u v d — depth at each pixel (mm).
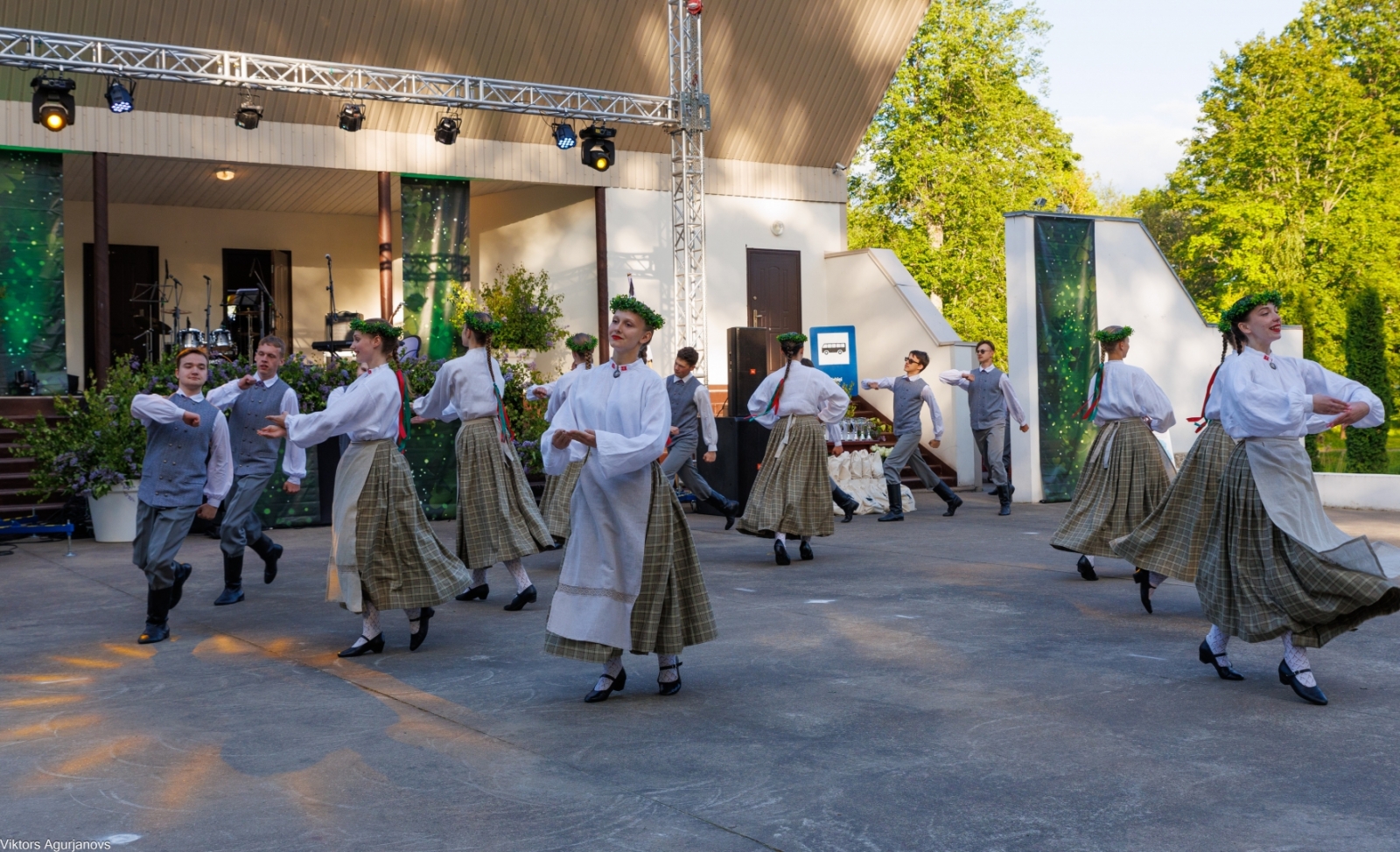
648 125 18047
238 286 19875
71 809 3451
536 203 18719
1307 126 32938
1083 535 7293
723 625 6266
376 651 5680
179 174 16953
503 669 5281
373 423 5438
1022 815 3289
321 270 20531
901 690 4754
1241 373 4707
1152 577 6414
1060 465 13945
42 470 11430
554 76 16969
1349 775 3609
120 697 4844
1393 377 31688
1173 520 6172
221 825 3303
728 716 4402
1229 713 4344
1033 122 32438
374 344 5488
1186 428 15398
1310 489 4641
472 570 7109
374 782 3662
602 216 17969
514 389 13805
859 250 19219
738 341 15102
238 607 7172
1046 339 13883
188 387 6160
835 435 13047
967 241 31453
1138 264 14781
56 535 11562
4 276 14633
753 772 3721
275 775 3746
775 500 8531
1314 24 36750
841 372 16625
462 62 16297
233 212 19844
